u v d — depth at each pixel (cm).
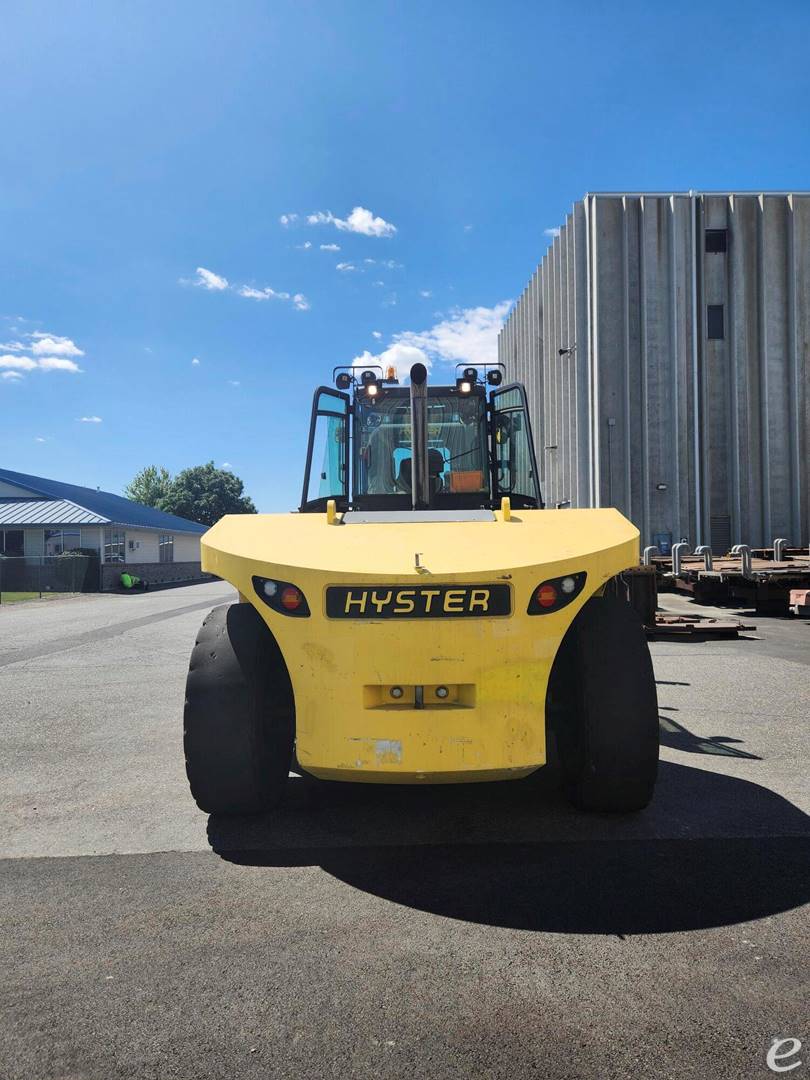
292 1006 211
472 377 495
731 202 2142
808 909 263
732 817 358
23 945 247
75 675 851
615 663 343
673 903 269
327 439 492
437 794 401
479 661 304
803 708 608
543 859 311
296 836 343
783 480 2150
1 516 2998
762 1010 205
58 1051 193
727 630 1029
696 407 2139
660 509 2120
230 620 365
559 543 332
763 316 2148
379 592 306
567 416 2292
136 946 246
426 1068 185
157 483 8050
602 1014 205
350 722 306
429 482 466
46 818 376
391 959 235
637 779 340
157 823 365
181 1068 186
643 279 2131
